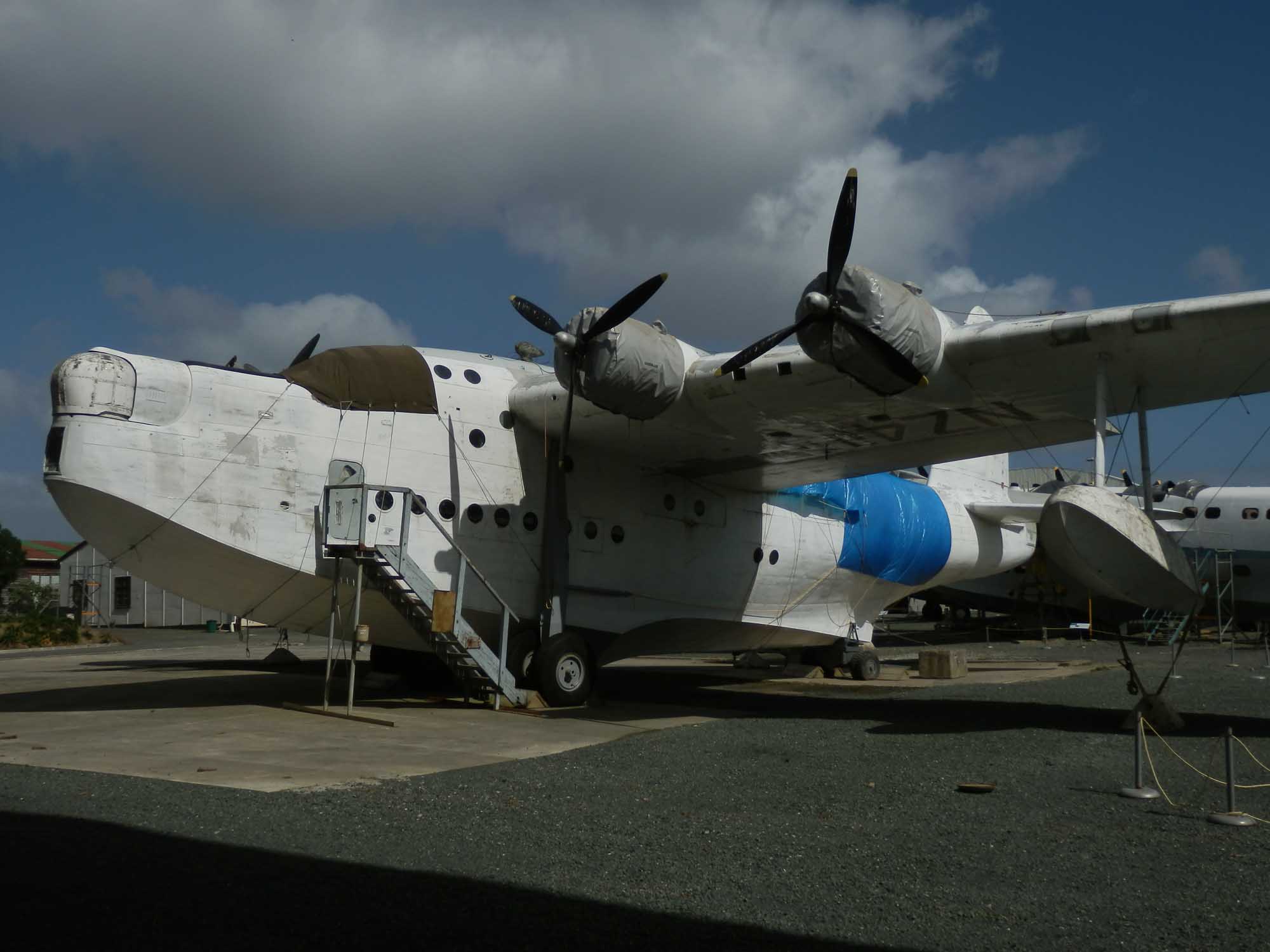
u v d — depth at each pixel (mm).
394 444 11375
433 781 6789
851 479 15719
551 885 4309
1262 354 9219
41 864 4418
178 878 4242
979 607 33219
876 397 10578
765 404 10984
